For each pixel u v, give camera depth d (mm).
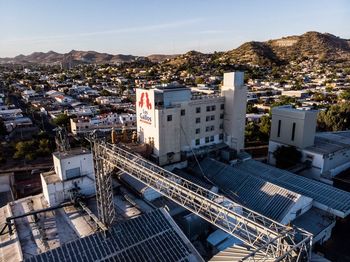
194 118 56656
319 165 57188
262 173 54125
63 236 34188
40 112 121938
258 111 115250
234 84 57812
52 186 39719
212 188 45688
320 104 116625
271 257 21875
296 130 60188
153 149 53406
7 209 40125
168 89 54594
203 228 39969
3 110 117812
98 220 34562
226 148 60781
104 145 35031
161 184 31469
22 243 32938
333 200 44281
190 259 31703
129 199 41844
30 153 67812
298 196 41625
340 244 39281
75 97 161625
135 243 32219
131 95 158750
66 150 44125
